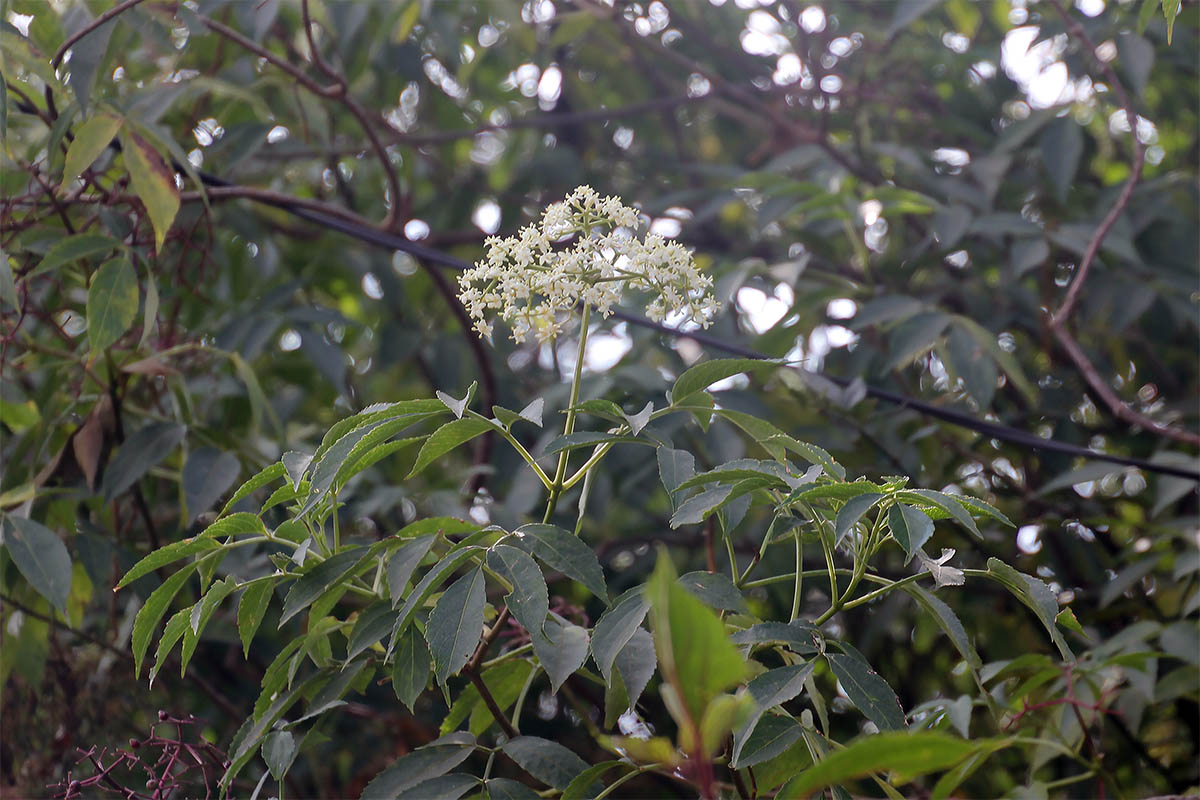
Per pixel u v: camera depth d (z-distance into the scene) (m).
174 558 1.40
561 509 2.16
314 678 1.44
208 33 2.10
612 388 2.11
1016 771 2.06
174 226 1.94
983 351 1.91
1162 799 1.46
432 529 1.39
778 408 2.17
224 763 1.55
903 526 1.27
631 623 1.29
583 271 1.39
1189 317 2.19
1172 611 2.11
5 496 1.72
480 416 1.36
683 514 1.34
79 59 1.67
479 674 1.43
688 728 1.09
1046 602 1.32
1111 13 2.29
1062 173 2.19
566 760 1.39
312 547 1.46
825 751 1.32
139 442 1.75
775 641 1.33
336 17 2.22
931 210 2.07
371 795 1.39
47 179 1.79
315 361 1.96
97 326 1.67
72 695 1.87
